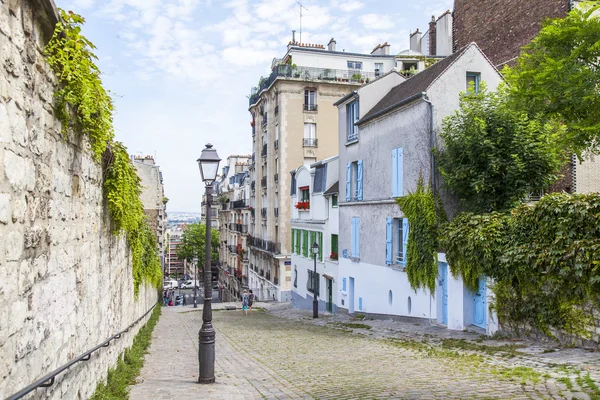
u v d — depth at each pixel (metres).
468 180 14.32
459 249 13.35
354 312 21.62
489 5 22.33
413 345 12.07
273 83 38.78
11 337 3.54
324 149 38.66
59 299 4.90
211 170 9.02
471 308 13.49
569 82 9.33
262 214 43.53
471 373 7.90
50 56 4.50
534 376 7.11
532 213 10.59
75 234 5.62
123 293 10.42
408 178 16.56
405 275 16.97
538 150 13.67
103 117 6.31
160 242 53.06
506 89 13.83
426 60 32.56
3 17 3.39
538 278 10.17
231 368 10.12
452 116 14.84
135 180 10.12
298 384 8.12
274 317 25.81
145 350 12.57
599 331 8.69
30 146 4.00
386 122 18.28
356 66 41.62
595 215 8.82
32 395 3.97
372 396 6.75
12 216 3.57
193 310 33.91
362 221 20.58
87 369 6.13
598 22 9.37
